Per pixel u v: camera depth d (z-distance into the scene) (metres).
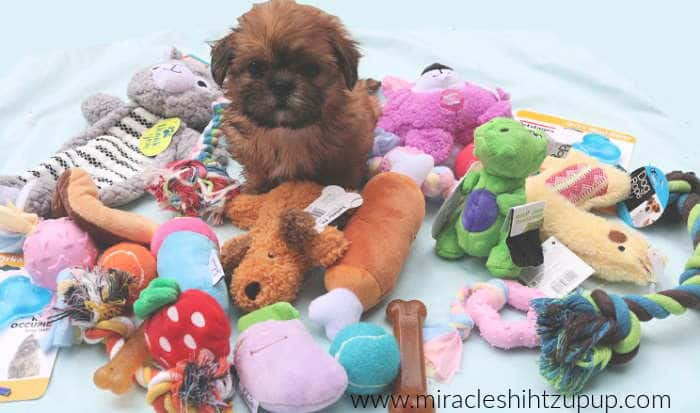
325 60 0.93
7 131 1.25
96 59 1.41
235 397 0.84
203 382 0.78
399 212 0.95
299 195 1.00
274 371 0.79
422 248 1.04
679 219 1.06
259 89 0.92
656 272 0.96
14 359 0.88
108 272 0.86
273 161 1.02
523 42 1.44
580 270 0.94
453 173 1.14
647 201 1.04
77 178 0.97
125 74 1.38
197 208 1.05
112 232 0.94
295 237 0.92
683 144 1.21
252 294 0.91
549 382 0.84
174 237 0.92
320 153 1.01
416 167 1.05
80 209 0.93
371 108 1.08
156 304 0.79
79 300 0.84
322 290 0.97
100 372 0.82
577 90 1.34
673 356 0.89
